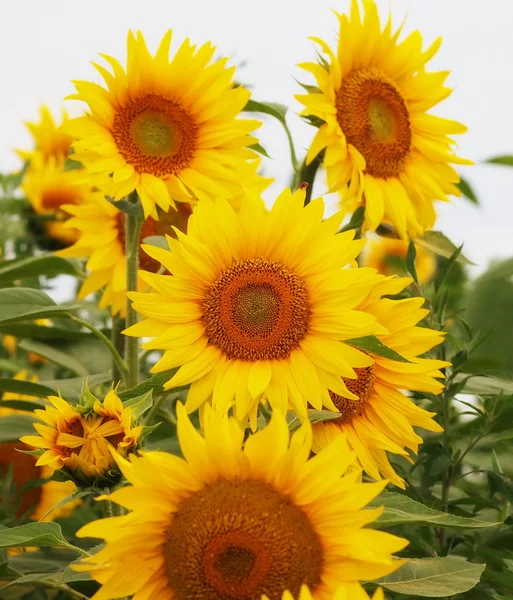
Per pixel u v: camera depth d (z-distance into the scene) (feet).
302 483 3.73
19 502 4.77
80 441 4.03
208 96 4.75
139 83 4.73
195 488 3.76
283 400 4.15
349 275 4.17
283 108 4.99
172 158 4.70
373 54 4.99
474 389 4.73
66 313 4.65
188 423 3.74
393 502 3.95
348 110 4.85
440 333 4.31
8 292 4.69
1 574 4.42
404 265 4.79
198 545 3.72
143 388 4.20
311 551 3.72
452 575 3.93
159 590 3.76
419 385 4.36
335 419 4.35
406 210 4.90
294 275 4.24
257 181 4.79
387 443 4.33
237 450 3.74
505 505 4.54
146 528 3.73
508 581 4.23
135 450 4.01
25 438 4.06
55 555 4.60
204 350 4.21
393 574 3.95
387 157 4.90
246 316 4.20
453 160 5.02
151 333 4.21
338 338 4.17
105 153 4.62
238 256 4.25
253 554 3.71
